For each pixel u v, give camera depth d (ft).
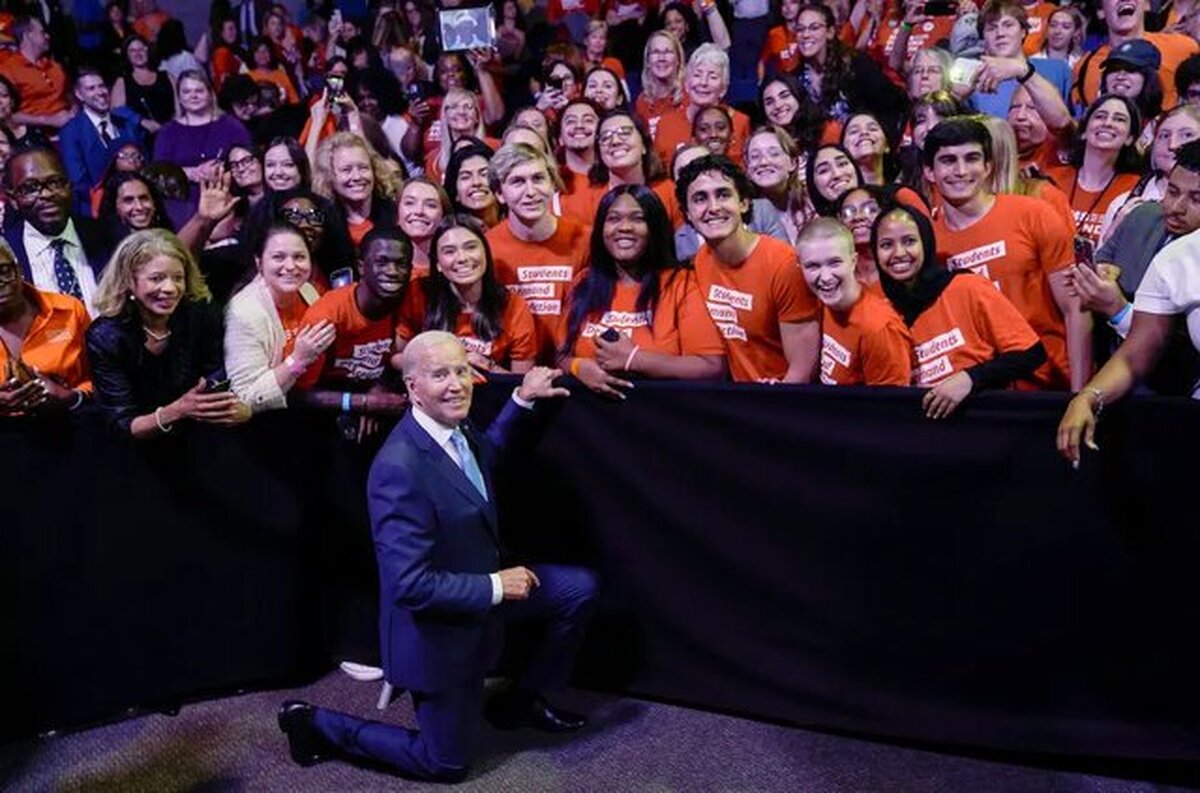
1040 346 10.46
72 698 11.50
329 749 11.05
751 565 11.10
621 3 28.53
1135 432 9.60
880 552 10.59
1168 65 19.13
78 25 30.19
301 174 16.92
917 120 16.34
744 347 12.10
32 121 27.22
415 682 10.08
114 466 11.38
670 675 11.71
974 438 10.06
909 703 10.74
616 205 11.89
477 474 10.50
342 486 12.48
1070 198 15.23
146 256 11.09
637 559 11.57
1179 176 9.57
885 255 10.90
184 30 33.42
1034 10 23.13
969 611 10.38
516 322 12.73
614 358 11.69
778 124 19.48
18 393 10.61
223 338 11.82
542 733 11.41
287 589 12.51
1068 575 10.02
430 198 14.33
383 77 25.12
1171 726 9.96
